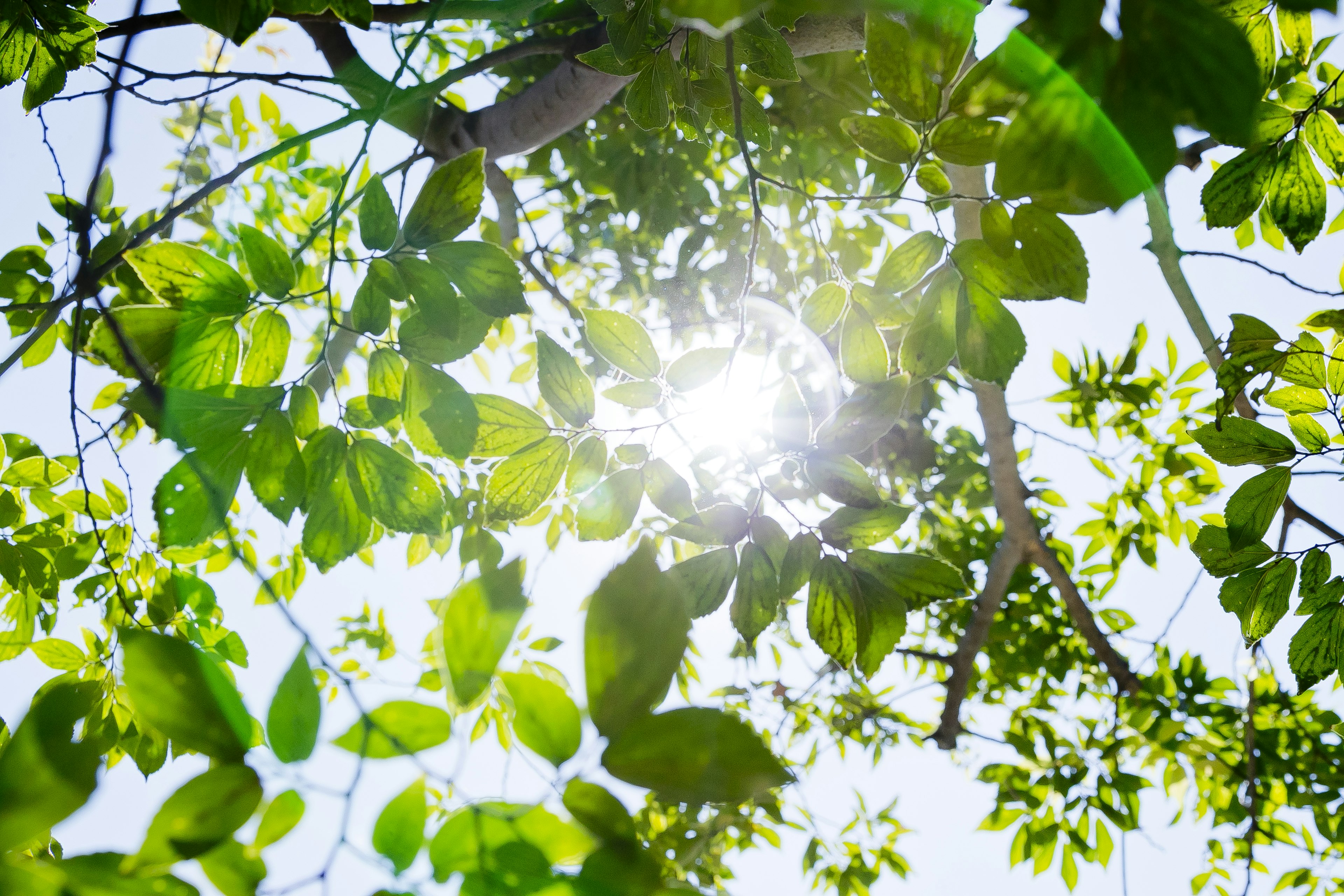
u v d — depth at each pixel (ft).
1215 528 3.19
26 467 4.25
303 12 2.82
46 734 1.61
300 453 2.71
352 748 1.73
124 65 3.44
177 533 2.58
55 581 4.14
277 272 2.73
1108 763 7.20
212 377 2.75
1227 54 1.43
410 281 2.76
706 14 1.71
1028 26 1.52
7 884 1.54
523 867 1.56
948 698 7.82
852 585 2.75
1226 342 3.62
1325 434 3.11
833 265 2.87
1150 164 1.48
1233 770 7.12
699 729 1.52
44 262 4.03
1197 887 7.61
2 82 3.34
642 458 2.93
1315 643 3.12
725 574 2.80
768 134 3.26
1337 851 7.30
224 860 1.65
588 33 4.58
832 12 2.17
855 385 2.78
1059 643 8.54
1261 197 2.71
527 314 2.77
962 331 2.53
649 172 7.25
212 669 1.71
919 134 2.34
